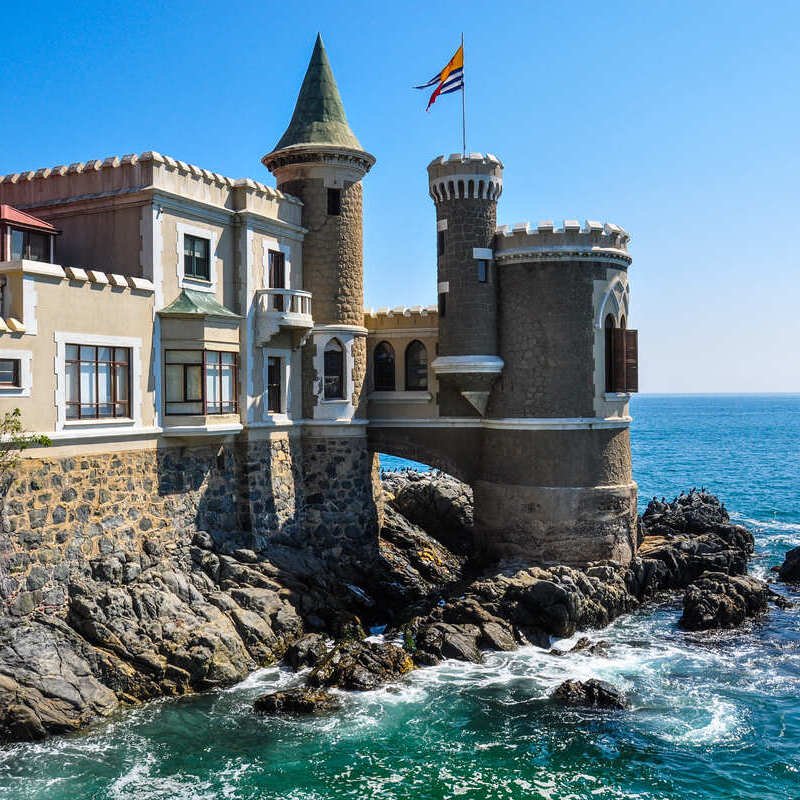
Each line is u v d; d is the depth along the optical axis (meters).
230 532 31.56
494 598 30.86
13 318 23.80
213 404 30.02
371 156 36.91
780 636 30.70
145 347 28.11
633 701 24.89
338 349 36.44
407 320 38.41
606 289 35.75
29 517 23.67
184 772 20.16
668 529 43.97
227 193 31.94
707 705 24.69
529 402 35.31
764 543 51.47
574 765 21.05
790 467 110.62
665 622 32.41
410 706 24.17
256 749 21.38
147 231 28.36
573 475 34.97
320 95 37.22
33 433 23.94
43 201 30.33
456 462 37.66
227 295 31.81
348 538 36.09
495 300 36.12
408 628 29.39
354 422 36.56
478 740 22.19
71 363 25.47
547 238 35.06
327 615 29.81
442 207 36.34
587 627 31.27
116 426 26.83
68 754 20.80
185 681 24.42
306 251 35.88
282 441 34.31
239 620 27.00
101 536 26.00
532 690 25.48
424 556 39.00
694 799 19.66
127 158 28.59
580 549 34.84
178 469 29.28
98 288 26.27
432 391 38.00
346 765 20.72
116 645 24.16
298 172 35.97
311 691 24.36
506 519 35.66
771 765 21.27
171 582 27.14
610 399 36.03
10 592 23.02
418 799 19.28
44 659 22.61
